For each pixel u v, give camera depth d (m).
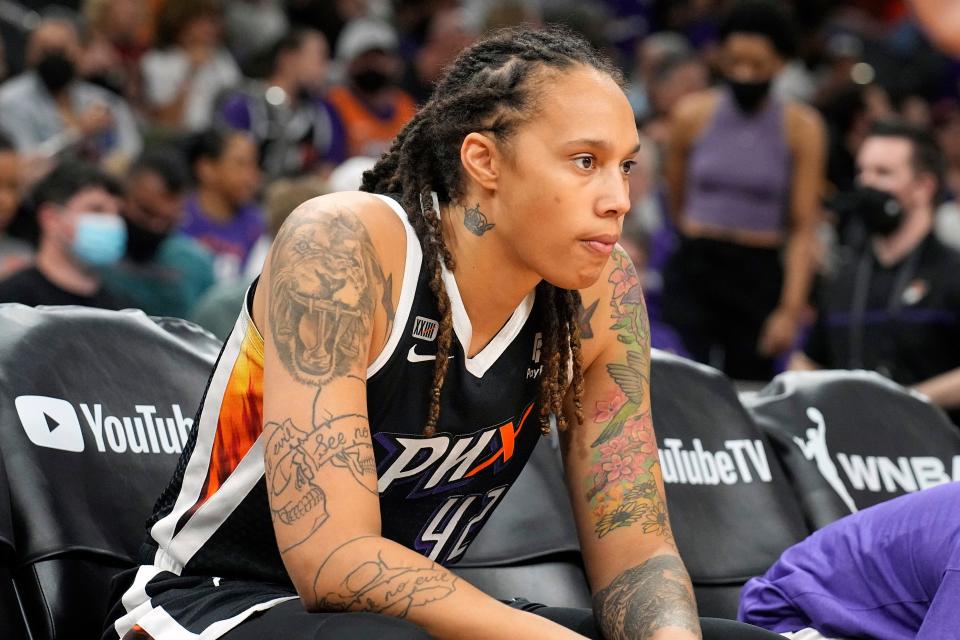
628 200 5.79
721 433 9.05
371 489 5.57
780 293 17.34
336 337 5.65
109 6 22.81
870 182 13.96
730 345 17.47
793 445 9.34
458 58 6.21
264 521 6.05
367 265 5.79
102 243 13.04
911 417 9.70
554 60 5.84
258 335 5.99
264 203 19.08
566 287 5.88
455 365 5.96
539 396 6.34
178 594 6.03
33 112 18.84
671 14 31.25
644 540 6.39
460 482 6.24
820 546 7.30
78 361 7.47
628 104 5.86
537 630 5.44
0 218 14.77
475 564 8.02
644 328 6.86
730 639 5.81
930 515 6.75
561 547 8.19
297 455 5.54
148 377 7.67
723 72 17.50
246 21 25.84
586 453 6.66
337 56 25.52
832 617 6.97
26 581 6.84
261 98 20.72
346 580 5.45
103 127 18.23
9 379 7.16
